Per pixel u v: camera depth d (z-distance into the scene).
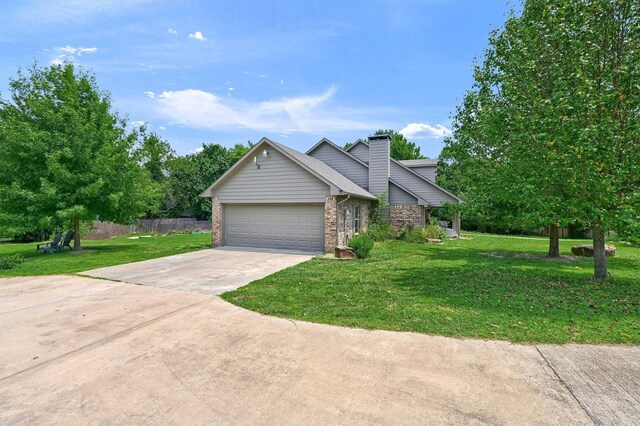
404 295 6.19
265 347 3.95
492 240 19.39
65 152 12.80
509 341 4.08
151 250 13.91
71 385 3.12
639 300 5.81
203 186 34.16
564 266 9.54
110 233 24.33
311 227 13.20
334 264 9.79
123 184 14.52
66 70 14.84
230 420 2.58
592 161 6.18
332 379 3.20
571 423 2.54
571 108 6.07
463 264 9.79
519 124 7.59
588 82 6.03
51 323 4.81
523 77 8.38
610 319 4.82
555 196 7.04
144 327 4.64
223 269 9.05
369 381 3.15
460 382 3.13
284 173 13.34
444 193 20.03
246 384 3.12
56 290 6.81
